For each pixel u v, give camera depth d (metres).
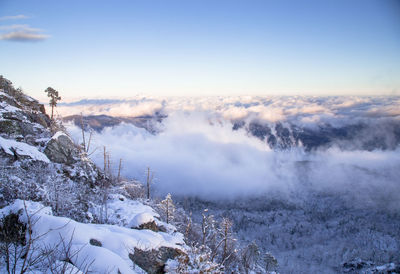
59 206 17.34
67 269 6.59
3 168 17.58
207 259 12.31
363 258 129.75
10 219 8.72
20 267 6.50
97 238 9.60
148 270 10.07
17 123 26.83
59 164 24.66
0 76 34.72
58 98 39.62
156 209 30.97
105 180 30.62
